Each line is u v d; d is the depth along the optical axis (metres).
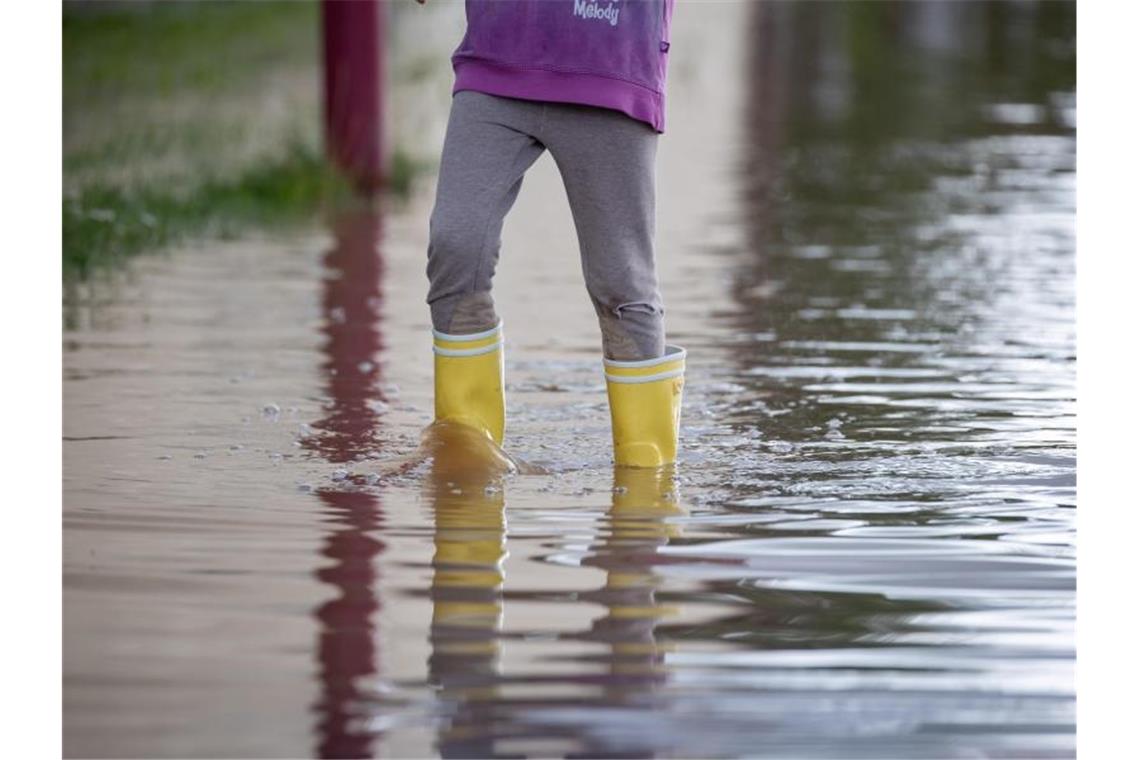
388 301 18.86
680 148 34.66
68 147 31.08
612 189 11.04
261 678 7.20
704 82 48.75
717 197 27.86
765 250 22.53
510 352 15.81
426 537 9.34
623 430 11.25
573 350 15.95
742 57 56.38
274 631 7.75
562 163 11.09
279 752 6.50
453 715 6.83
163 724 6.74
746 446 11.84
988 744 6.61
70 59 47.50
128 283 20.11
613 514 9.88
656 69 11.03
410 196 29.09
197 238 24.08
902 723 6.79
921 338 16.41
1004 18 71.88
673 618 7.96
